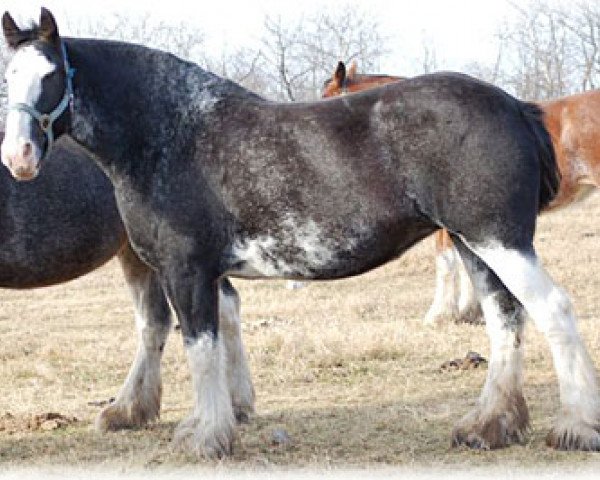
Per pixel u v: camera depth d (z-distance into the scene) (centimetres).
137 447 648
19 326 1325
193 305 584
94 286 1739
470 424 603
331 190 562
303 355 936
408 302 1335
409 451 607
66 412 764
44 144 574
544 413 687
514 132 559
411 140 557
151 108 596
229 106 594
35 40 581
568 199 975
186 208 583
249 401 700
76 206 682
